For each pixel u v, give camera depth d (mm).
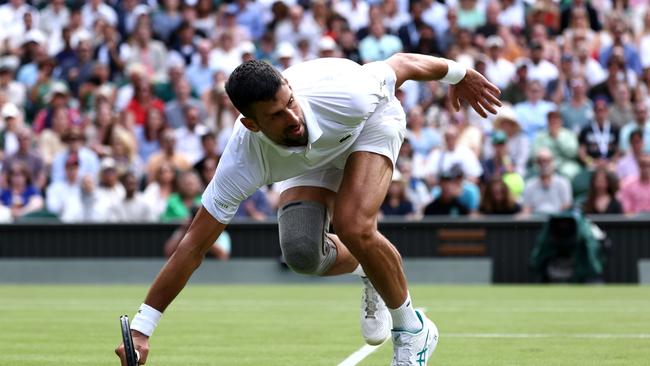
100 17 20375
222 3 20891
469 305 10969
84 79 19109
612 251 14586
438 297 12242
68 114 18062
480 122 17188
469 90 5961
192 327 8711
